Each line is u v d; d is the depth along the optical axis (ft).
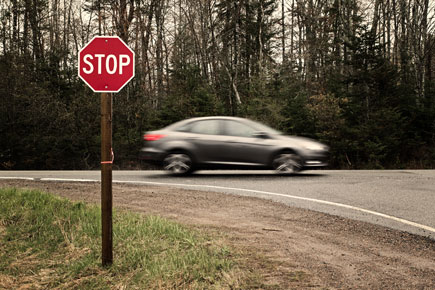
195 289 12.07
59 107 76.79
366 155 75.56
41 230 19.16
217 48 95.91
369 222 20.07
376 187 30.40
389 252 15.49
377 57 74.54
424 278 12.87
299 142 35.78
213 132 35.42
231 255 14.64
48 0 98.94
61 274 14.60
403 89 79.51
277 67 81.87
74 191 28.68
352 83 79.05
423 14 86.07
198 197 26.37
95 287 13.30
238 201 25.08
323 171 40.81
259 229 18.45
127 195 27.09
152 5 95.30
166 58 98.99
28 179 34.78
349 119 78.33
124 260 14.73
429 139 80.74
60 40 111.75
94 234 17.83
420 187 30.40
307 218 20.80
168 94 93.86
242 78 102.58
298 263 14.06
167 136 35.47
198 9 97.86
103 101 14.12
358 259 14.61
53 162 79.10
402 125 75.97
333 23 100.01
